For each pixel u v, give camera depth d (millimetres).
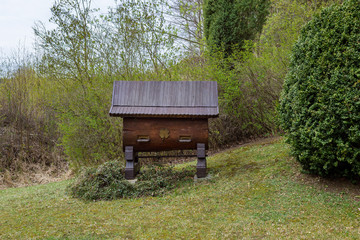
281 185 4883
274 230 3574
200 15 16719
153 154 9023
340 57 4246
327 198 4289
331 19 4516
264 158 6488
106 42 9180
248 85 9000
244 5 9836
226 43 10117
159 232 3740
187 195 5203
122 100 6027
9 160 9750
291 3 11258
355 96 4008
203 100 6023
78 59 9203
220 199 4766
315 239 3281
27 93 11359
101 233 3746
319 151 4379
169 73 9188
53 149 10812
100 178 5848
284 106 5090
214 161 7418
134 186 5652
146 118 5953
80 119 8438
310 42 4648
